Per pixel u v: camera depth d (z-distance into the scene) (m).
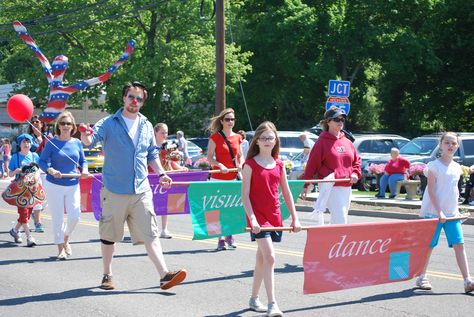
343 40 44.03
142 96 8.08
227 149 11.39
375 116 51.53
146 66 40.38
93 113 47.38
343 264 7.54
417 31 45.97
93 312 7.45
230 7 46.41
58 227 10.47
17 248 11.71
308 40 45.44
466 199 19.16
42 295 8.25
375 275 7.79
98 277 9.29
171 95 50.66
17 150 12.01
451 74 45.75
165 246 12.05
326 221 16.23
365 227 7.60
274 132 7.19
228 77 43.31
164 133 12.84
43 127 14.36
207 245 12.18
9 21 43.00
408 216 17.36
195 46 41.34
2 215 16.88
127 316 7.29
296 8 44.81
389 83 47.16
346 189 10.02
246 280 9.16
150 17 42.88
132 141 8.03
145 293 8.36
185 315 7.33
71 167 10.41
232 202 9.81
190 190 9.45
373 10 43.50
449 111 46.56
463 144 24.22
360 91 49.38
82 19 40.28
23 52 43.41
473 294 8.30
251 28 48.97
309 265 7.34
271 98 49.00
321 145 10.03
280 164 7.29
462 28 45.22
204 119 52.44
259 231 6.90
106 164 8.05
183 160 27.58
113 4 39.66
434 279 9.19
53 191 10.37
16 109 8.40
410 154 25.33
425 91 46.66
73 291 8.46
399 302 7.91
